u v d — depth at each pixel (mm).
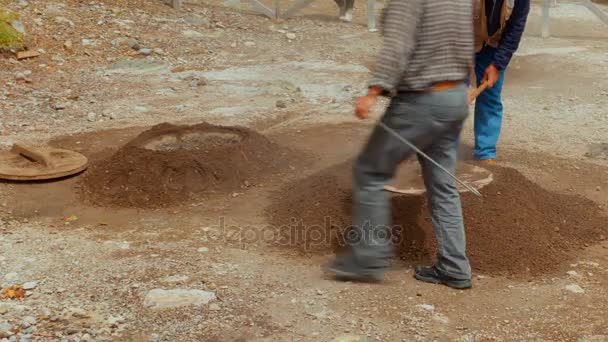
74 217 6078
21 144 7316
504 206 5578
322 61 12000
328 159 7285
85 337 4258
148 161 6543
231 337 4301
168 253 5410
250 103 9586
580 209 6156
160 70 11109
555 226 5793
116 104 9445
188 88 10273
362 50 12852
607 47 13586
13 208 6242
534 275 5145
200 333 4340
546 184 6922
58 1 13180
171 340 4266
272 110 9273
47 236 5703
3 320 4422
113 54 11672
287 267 5207
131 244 5570
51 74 10555
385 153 4609
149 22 13297
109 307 4609
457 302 4746
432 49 4406
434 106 4445
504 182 5934
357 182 4781
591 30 15195
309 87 10445
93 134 8242
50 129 8430
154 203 6312
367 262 4898
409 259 5301
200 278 4996
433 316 4562
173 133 7199
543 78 11359
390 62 4301
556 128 8844
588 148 8094
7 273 5047
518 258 5246
